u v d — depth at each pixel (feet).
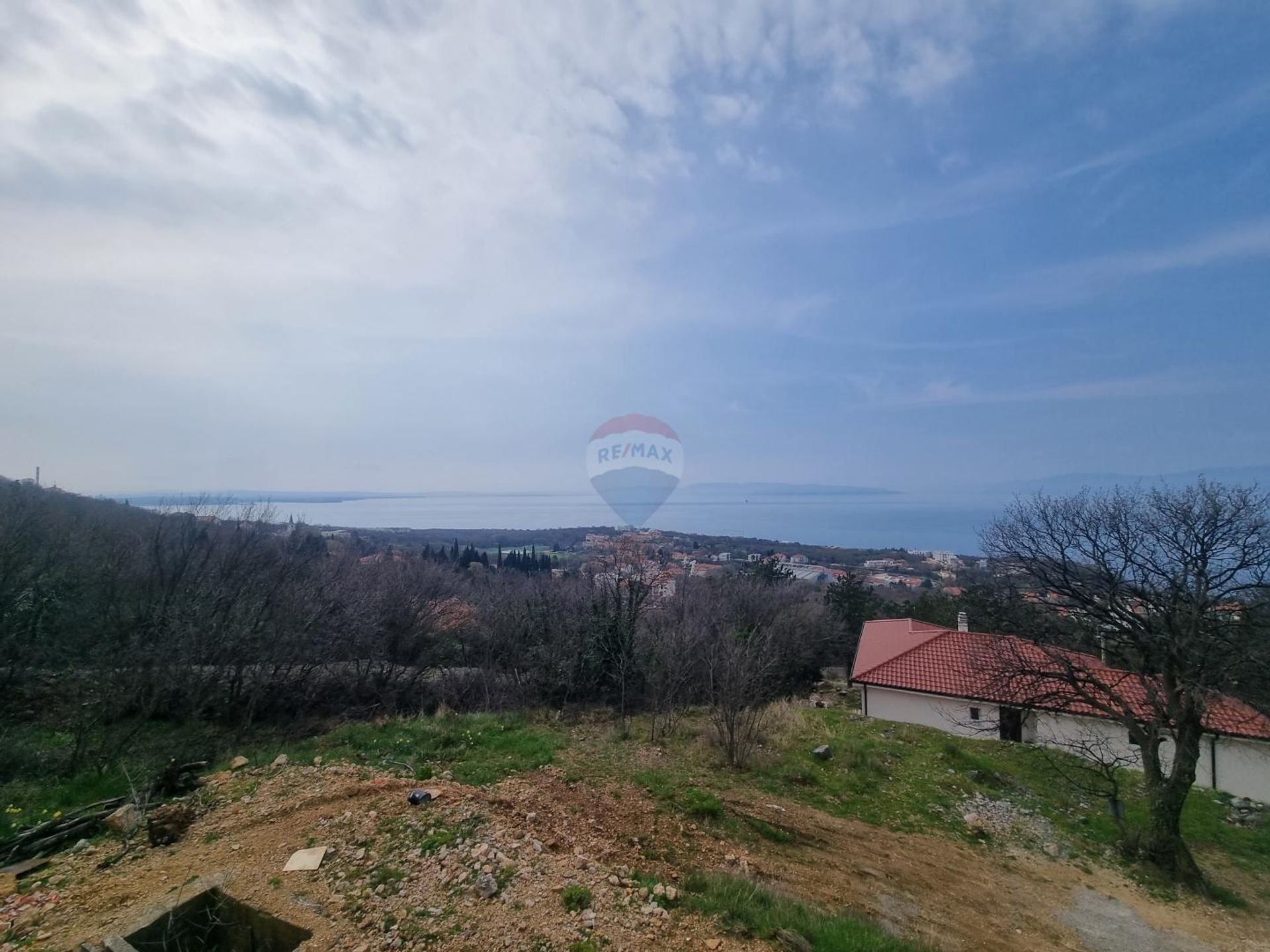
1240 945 23.35
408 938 16.47
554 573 99.96
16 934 16.14
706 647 56.39
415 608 72.23
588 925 17.38
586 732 45.62
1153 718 37.19
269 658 51.01
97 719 37.91
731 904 19.53
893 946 18.44
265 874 19.52
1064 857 29.68
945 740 47.11
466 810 24.08
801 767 37.60
